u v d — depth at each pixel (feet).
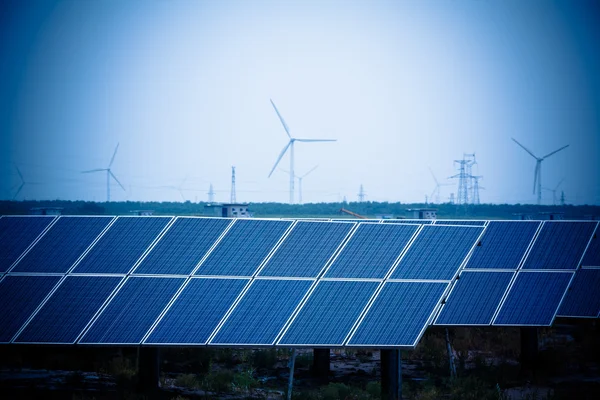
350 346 106.73
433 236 120.06
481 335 181.16
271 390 126.82
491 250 142.00
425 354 161.38
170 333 107.34
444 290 112.37
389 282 113.50
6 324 107.55
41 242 119.34
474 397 121.19
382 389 117.39
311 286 112.78
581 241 143.54
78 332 106.93
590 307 144.46
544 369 140.67
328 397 118.83
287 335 107.45
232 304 110.52
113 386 122.01
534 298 133.39
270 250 117.70
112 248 117.91
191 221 122.21
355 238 119.96
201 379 134.31
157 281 113.19
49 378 126.11
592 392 125.08
